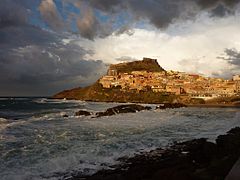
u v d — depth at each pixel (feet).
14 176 37.52
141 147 58.80
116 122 110.93
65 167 42.27
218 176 31.81
